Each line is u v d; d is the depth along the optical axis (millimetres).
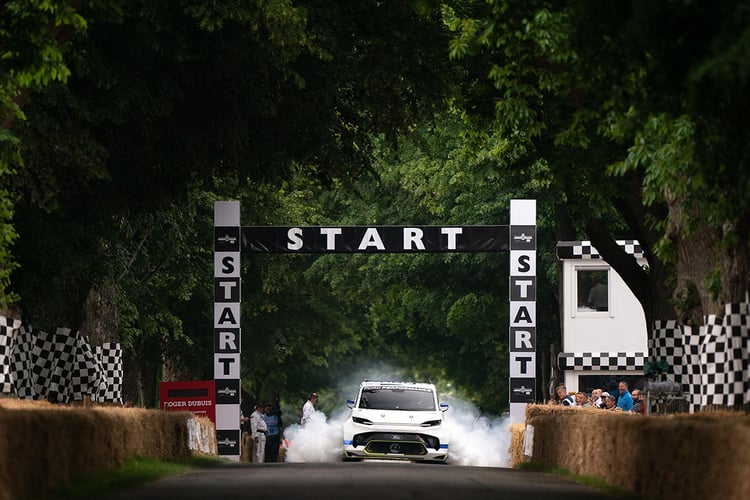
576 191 64625
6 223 48281
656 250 51469
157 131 64188
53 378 67688
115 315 79812
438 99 69625
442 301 117125
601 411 50906
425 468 56188
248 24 60375
